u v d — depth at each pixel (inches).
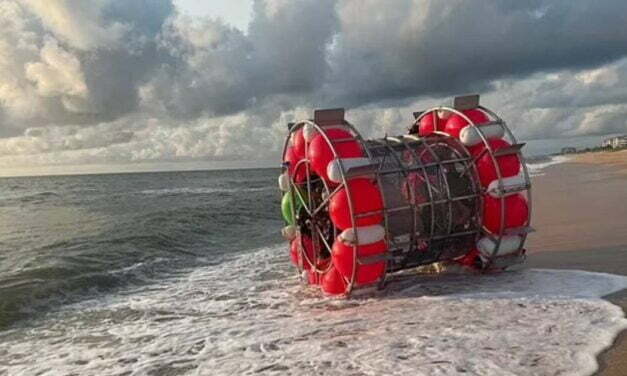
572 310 255.8
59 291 382.6
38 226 872.3
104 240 620.7
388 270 340.2
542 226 514.0
